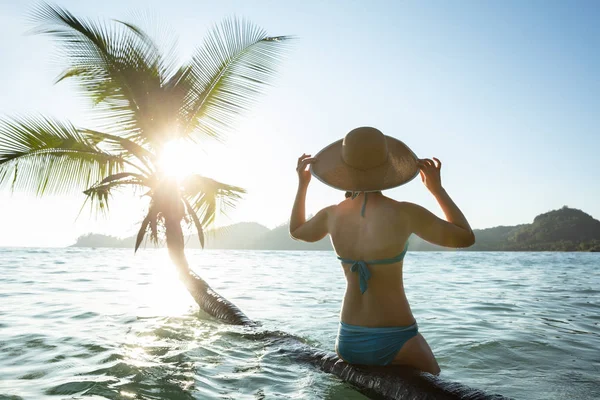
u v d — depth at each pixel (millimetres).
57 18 8227
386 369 2557
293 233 2949
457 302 8219
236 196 10070
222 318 5680
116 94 8984
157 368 3279
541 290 10891
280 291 10102
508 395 3020
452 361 3975
